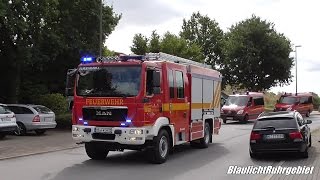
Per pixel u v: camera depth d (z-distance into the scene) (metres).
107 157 14.88
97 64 13.30
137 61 12.88
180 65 15.12
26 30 25.42
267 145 13.95
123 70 12.95
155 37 52.12
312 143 18.66
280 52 54.69
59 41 27.91
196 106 16.52
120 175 11.21
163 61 13.83
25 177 10.95
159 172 11.71
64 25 28.88
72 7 29.23
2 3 23.30
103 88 13.04
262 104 39.44
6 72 29.28
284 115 14.30
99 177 10.91
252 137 14.23
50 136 22.56
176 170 12.06
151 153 13.23
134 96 12.66
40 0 25.92
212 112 18.47
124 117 12.71
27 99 31.22
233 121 39.28
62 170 12.05
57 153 16.11
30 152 15.99
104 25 30.97
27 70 31.23
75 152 16.44
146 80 12.85
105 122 12.91
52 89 32.41
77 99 13.37
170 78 14.18
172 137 14.16
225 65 56.94
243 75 55.31
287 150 13.81
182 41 51.84
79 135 13.20
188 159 14.38
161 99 13.52
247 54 54.34
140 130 12.56
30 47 26.86
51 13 27.02
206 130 17.97
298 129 13.88
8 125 20.33
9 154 15.34
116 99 12.81
